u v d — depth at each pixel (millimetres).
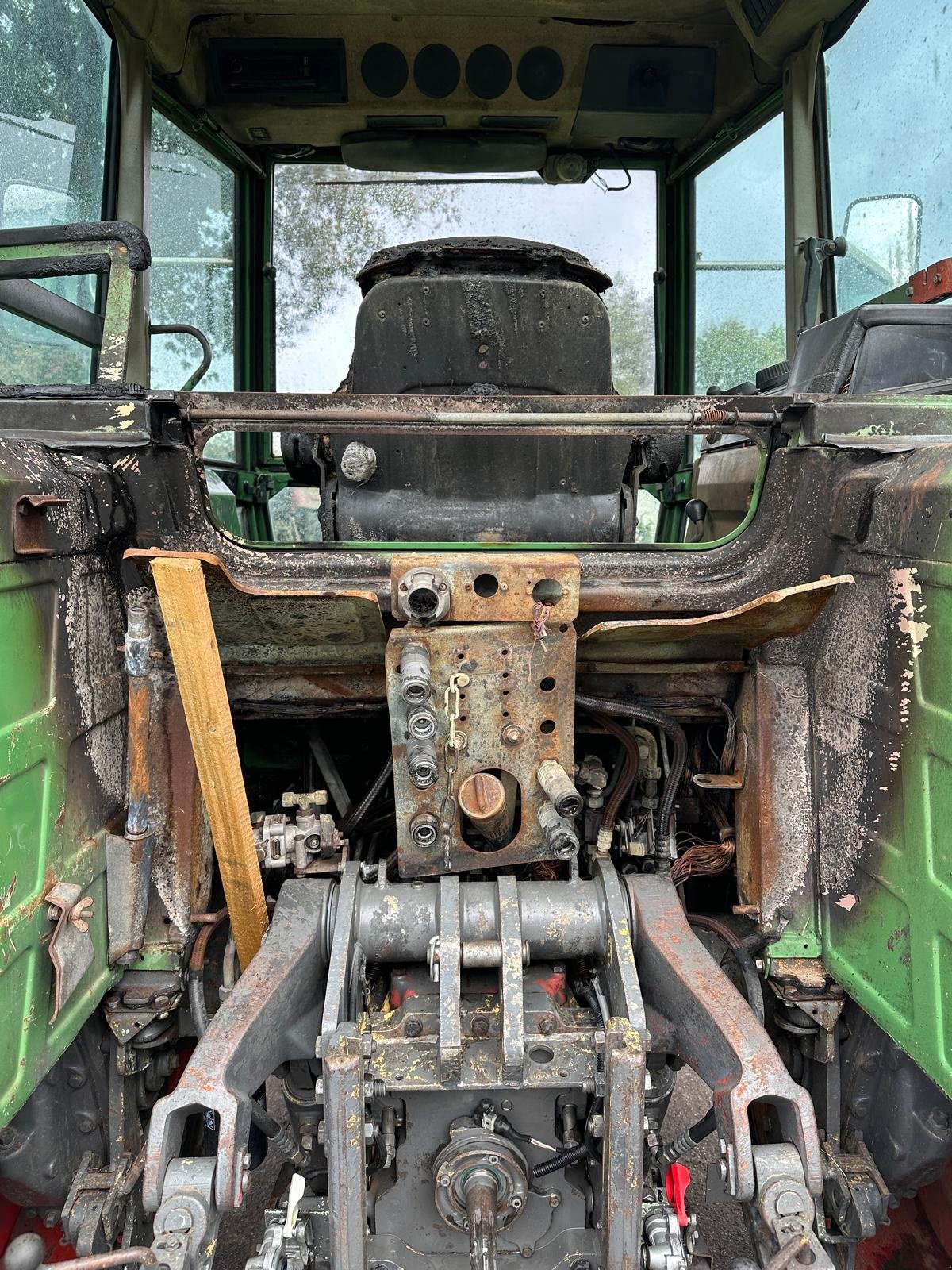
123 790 1902
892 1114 1828
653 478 3094
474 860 1866
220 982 2084
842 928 1830
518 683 1771
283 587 1878
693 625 1716
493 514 2248
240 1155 1450
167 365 3227
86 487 1707
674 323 3797
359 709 2123
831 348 2418
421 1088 1575
